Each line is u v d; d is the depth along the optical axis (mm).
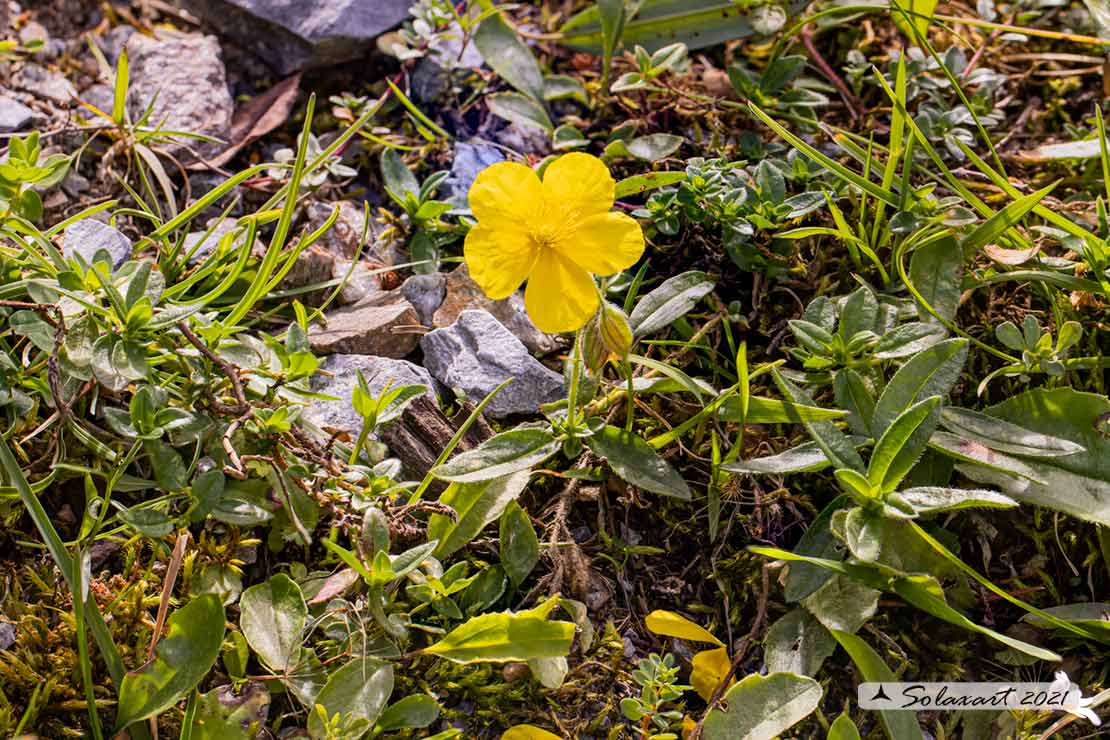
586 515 314
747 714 284
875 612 302
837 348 310
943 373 305
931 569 299
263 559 301
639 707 284
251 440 298
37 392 306
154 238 319
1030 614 305
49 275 305
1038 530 313
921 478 309
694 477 318
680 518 314
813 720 296
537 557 299
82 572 283
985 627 303
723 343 331
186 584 293
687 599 308
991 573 312
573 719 293
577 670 296
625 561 309
